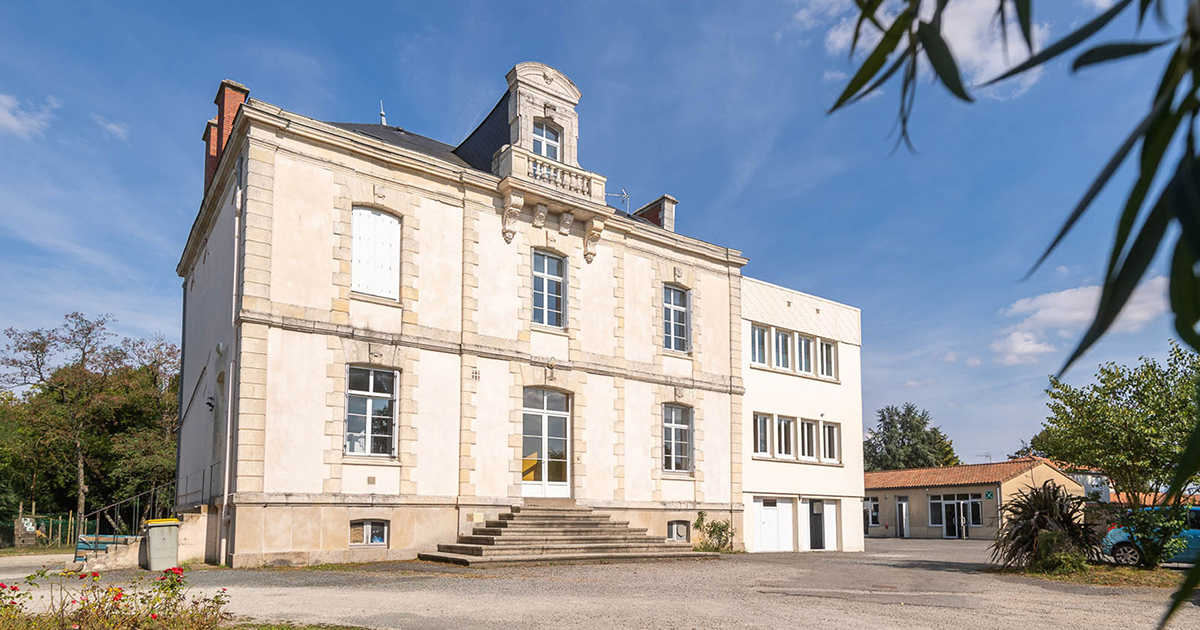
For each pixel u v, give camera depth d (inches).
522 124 860.6
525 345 831.1
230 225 741.9
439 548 730.2
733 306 1040.2
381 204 754.2
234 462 661.3
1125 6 47.9
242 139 709.9
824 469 1133.1
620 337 916.0
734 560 802.2
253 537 645.9
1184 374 683.4
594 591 503.2
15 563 876.6
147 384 1557.6
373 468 716.7
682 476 950.4
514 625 370.9
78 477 1502.2
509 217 832.3
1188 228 42.2
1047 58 51.1
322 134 720.3
